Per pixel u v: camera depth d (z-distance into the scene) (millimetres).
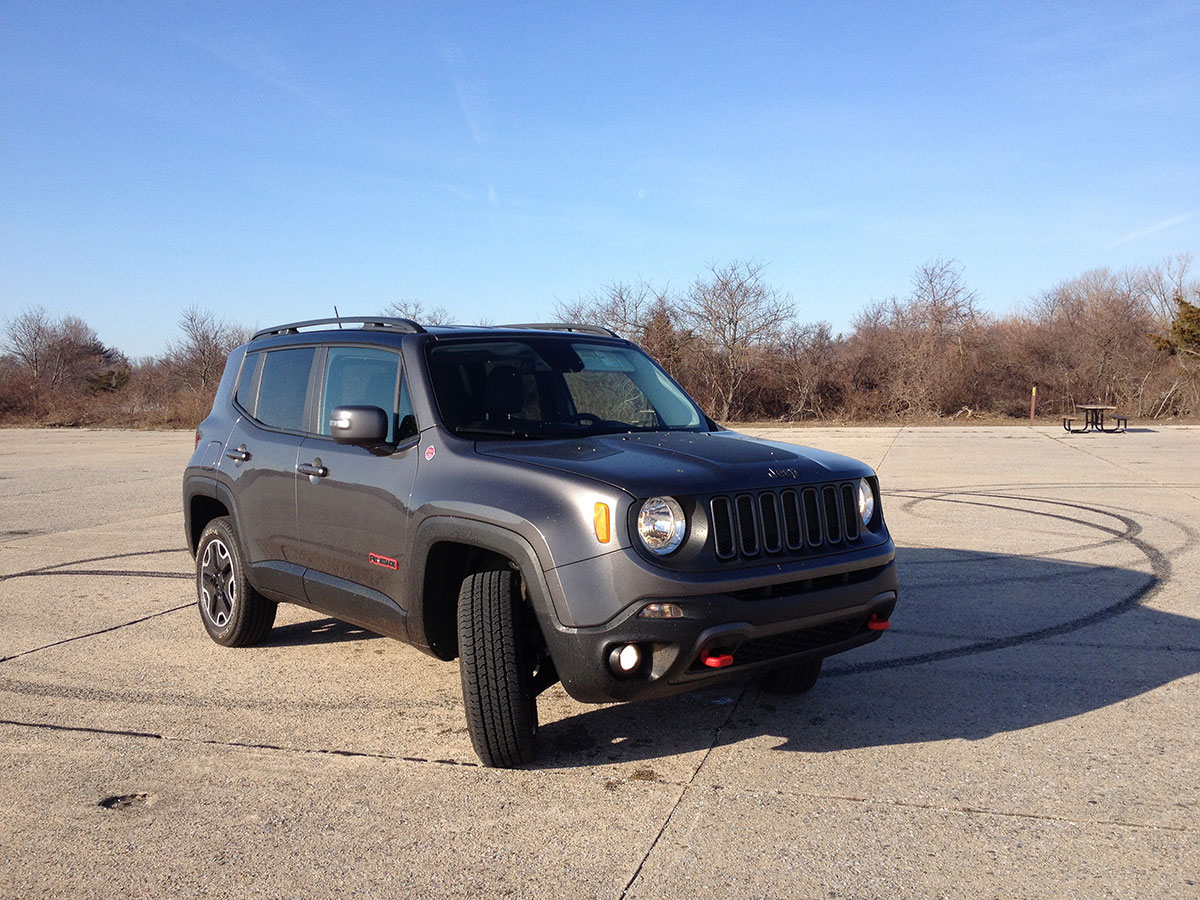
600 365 5191
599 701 3732
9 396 41000
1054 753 4086
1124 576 7410
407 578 4352
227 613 6008
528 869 3203
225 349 51125
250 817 3633
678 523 3666
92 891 3115
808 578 3850
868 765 4000
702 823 3502
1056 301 47375
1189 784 3756
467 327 5156
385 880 3156
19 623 6680
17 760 4230
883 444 21344
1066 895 2967
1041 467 15641
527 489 3879
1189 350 31672
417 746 4328
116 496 14055
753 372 35938
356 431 4371
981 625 6102
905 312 36500
